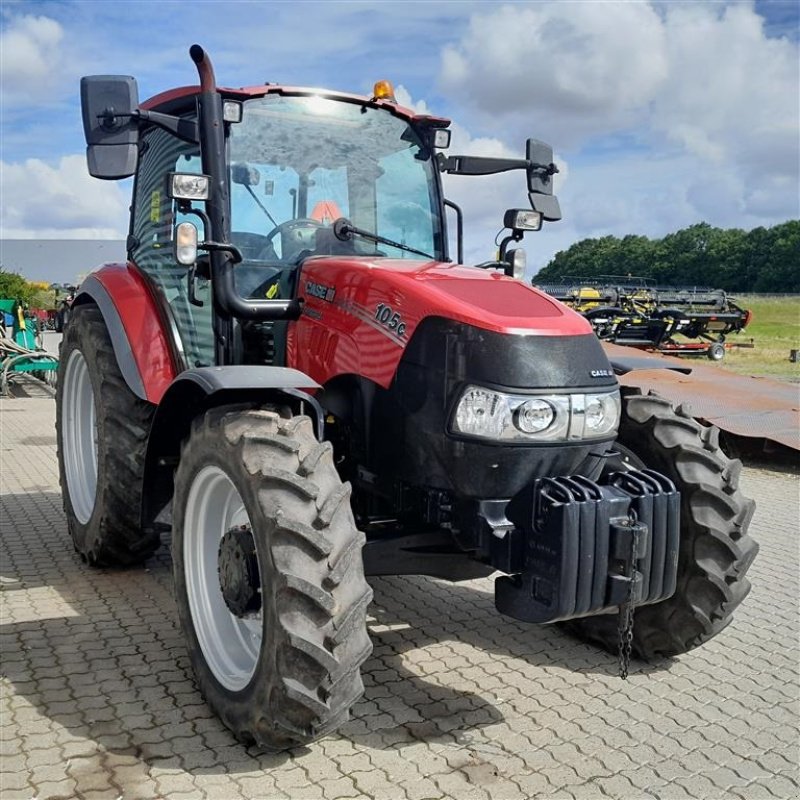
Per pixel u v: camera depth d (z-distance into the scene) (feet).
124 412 13.66
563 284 62.39
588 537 8.88
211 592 10.21
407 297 10.09
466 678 11.11
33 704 9.90
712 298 62.95
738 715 10.33
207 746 9.11
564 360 9.57
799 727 10.06
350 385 10.84
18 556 15.61
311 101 12.50
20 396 39.19
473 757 9.12
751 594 14.79
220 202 11.03
